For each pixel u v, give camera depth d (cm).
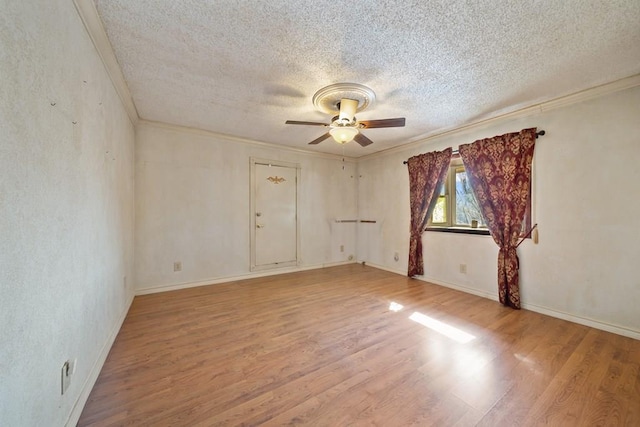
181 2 139
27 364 93
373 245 499
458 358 189
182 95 253
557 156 260
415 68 203
